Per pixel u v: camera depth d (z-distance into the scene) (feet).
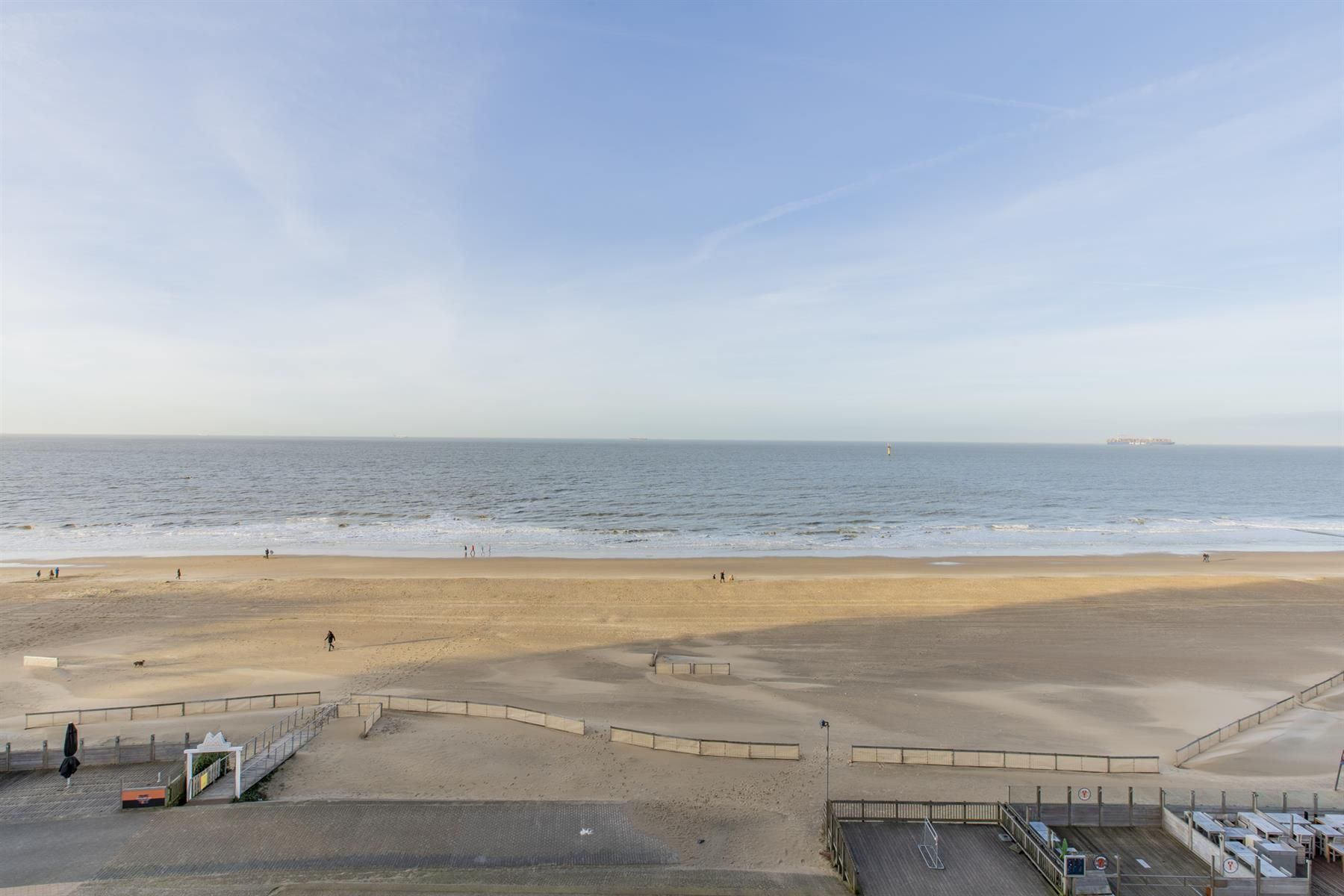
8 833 58.95
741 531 259.60
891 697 99.71
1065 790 70.13
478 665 111.24
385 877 53.93
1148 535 255.70
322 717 86.99
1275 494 430.61
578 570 182.70
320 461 651.25
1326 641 126.00
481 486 422.00
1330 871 56.85
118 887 51.75
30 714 86.63
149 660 111.96
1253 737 85.30
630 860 57.62
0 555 201.05
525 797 68.54
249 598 149.07
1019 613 142.00
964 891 53.93
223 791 67.56
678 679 106.22
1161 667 112.78
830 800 63.87
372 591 155.02
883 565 192.75
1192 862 57.62
